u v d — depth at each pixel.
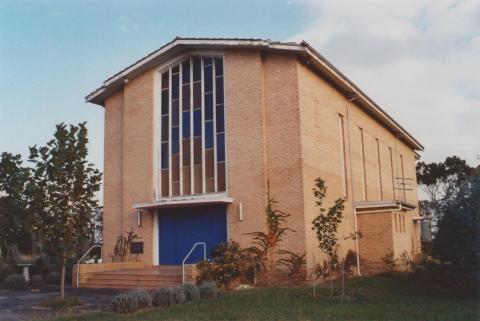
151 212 20.53
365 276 19.22
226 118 19.33
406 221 24.03
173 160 20.66
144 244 20.45
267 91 18.83
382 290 15.29
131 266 19.84
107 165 22.52
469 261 15.83
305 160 18.08
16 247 23.03
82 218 13.79
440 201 16.64
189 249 19.62
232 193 18.72
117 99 22.89
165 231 20.33
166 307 12.48
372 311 11.43
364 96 23.94
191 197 19.77
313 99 19.45
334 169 21.02
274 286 16.36
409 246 23.98
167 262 20.03
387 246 21.16
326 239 14.36
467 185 16.05
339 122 22.45
